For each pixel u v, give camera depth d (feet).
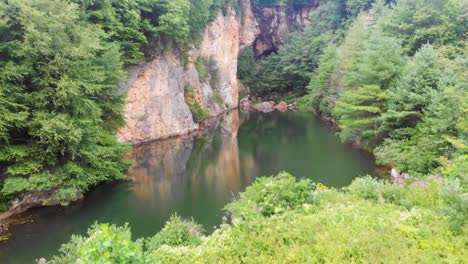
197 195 52.08
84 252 15.99
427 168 47.50
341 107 90.38
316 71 146.00
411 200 30.04
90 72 51.13
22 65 43.16
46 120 43.62
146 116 88.63
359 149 75.87
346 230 22.02
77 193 50.03
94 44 50.16
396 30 91.76
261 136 98.94
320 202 30.81
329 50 132.46
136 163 70.69
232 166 67.97
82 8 62.44
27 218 43.70
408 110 57.88
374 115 70.18
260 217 25.71
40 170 46.16
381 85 69.87
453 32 84.53
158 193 53.11
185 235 28.99
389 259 18.51
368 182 34.71
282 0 199.52
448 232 21.56
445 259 18.35
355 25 126.72
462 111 43.06
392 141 58.80
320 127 109.70
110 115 65.57
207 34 140.15
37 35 42.83
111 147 54.13
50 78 44.96
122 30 75.66
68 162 47.29
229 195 51.96
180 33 92.07
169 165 69.51
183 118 102.47
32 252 35.81
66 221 43.16
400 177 43.04
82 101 49.44
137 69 85.87
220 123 124.57
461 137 42.86
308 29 181.06
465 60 55.98
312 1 201.16
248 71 190.19
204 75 135.13
